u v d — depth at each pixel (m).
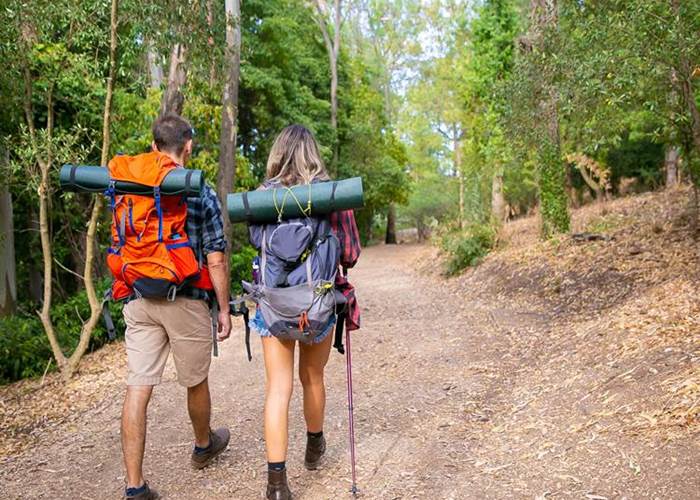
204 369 3.20
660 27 5.05
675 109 6.42
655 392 3.58
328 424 4.18
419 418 4.20
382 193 30.38
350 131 29.19
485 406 4.31
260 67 20.19
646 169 19.89
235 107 10.26
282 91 20.30
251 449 3.85
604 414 3.54
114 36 5.56
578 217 15.52
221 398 5.06
